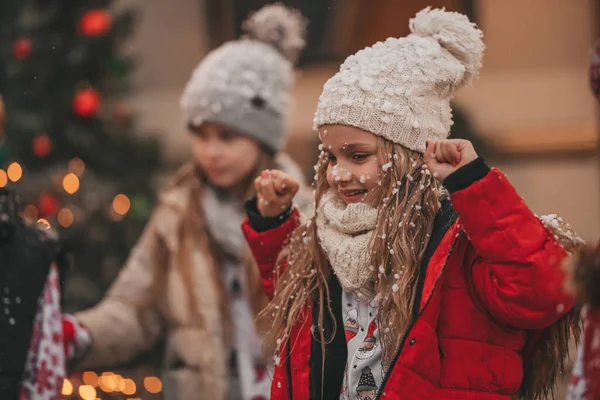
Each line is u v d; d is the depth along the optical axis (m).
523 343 2.06
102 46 4.88
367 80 2.11
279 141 3.76
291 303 2.24
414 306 2.02
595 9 6.78
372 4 6.96
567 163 6.81
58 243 2.72
